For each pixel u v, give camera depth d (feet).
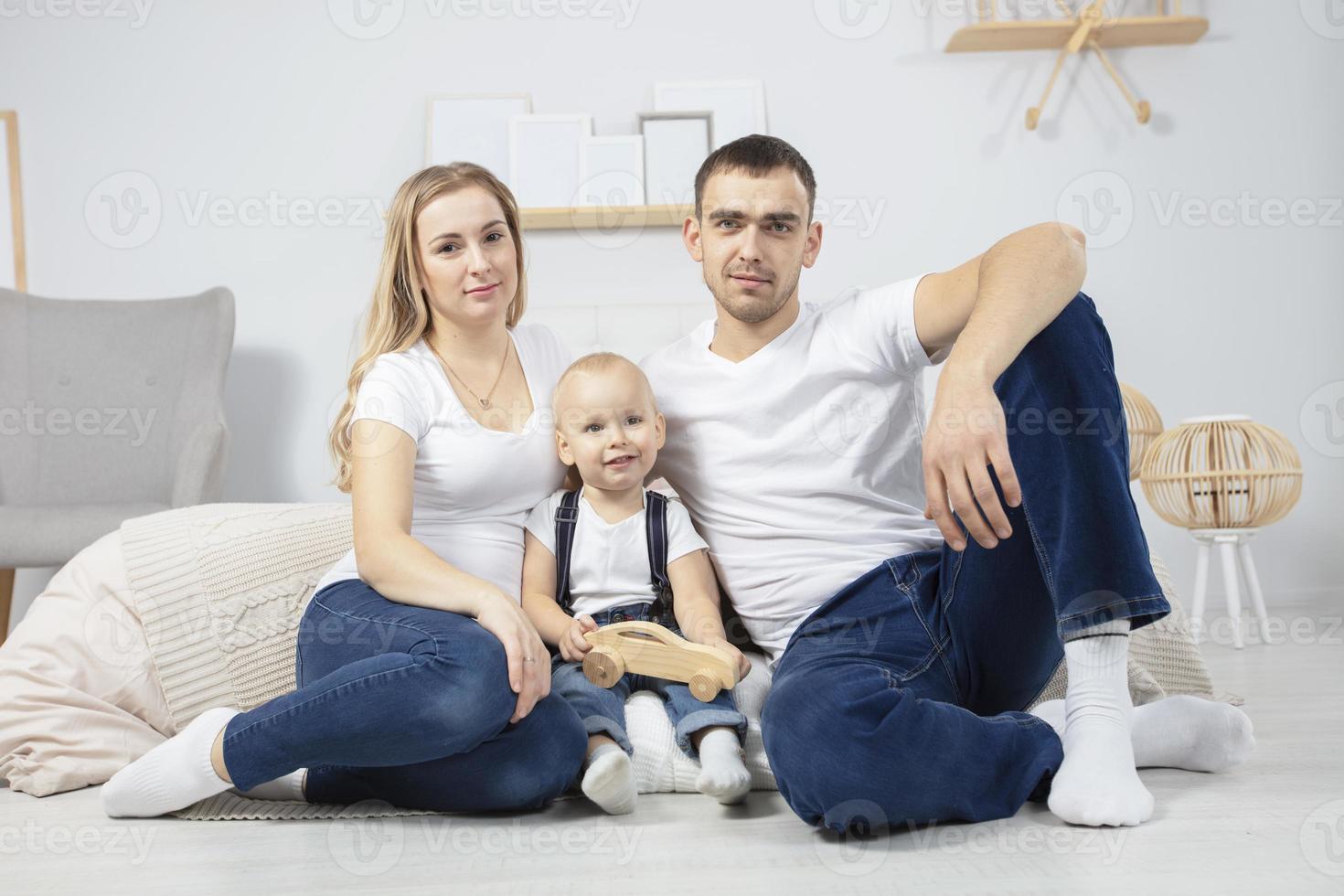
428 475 4.21
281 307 11.45
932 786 3.14
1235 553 11.73
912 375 4.28
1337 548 11.78
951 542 3.36
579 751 3.73
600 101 11.60
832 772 3.13
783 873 2.89
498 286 4.36
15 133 11.38
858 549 4.15
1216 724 3.76
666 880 2.88
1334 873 2.65
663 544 4.45
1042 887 2.65
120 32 11.44
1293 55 11.90
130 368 10.27
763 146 4.23
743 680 4.24
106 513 8.27
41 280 11.38
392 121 11.51
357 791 3.85
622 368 4.44
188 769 3.78
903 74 11.68
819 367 4.24
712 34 11.64
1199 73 11.84
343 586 4.07
